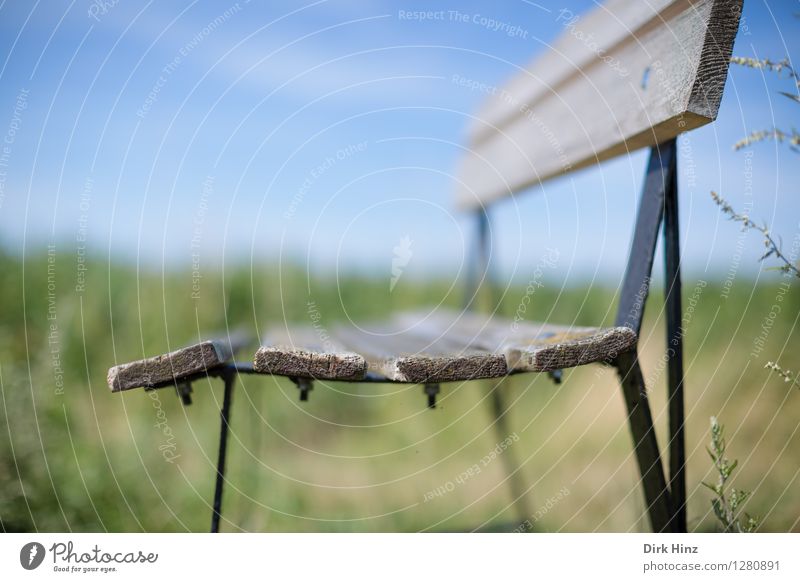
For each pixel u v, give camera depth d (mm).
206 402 2676
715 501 1389
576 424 2861
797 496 2031
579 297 3396
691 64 1361
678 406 1418
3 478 1972
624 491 2316
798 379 2180
